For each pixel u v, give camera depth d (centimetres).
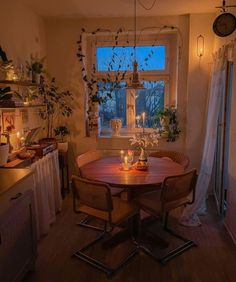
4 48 306
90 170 291
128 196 278
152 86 448
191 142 418
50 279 235
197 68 402
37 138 394
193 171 259
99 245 285
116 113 462
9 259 200
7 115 305
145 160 298
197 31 394
